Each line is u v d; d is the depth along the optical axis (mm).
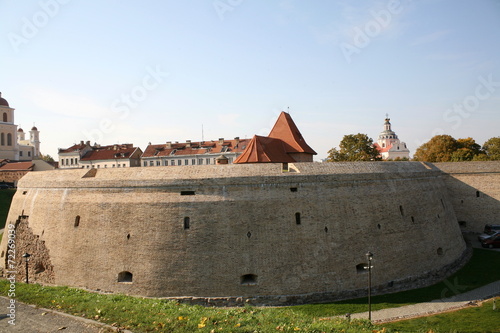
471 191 51656
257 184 32656
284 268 31172
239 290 30484
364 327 22781
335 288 31641
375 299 31250
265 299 30359
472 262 40344
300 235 32125
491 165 51281
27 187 40281
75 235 33906
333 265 32125
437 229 39969
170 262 30922
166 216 31875
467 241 48375
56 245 34781
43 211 36875
